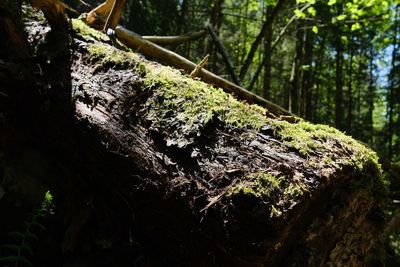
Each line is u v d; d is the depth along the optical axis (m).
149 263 1.87
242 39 17.45
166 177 1.74
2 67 2.29
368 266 2.61
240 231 1.50
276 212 1.46
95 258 2.02
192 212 1.63
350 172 1.86
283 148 1.77
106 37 2.69
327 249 2.00
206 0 11.64
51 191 2.24
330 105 25.11
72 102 2.15
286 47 18.92
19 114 2.42
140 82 2.09
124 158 1.89
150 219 1.83
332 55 21.39
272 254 1.53
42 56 2.36
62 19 2.47
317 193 1.67
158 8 8.41
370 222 2.28
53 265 2.06
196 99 1.95
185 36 5.39
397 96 18.77
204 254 1.62
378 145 21.73
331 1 6.97
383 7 7.62
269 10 10.20
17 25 2.46
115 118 2.01
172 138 1.82
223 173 1.64
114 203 2.07
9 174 2.21
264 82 10.69
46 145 2.38
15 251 2.02
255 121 1.88
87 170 2.13
